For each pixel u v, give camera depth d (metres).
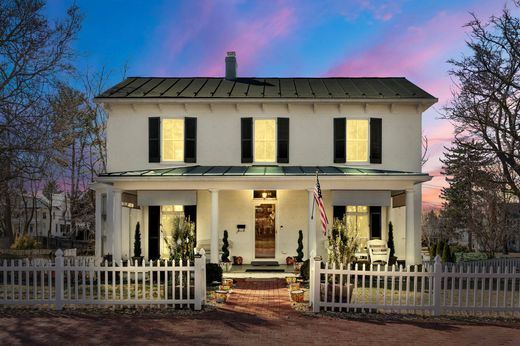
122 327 9.23
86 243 39.44
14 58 17.66
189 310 10.71
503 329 9.27
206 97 19.03
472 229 34.84
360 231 19.20
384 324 9.58
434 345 8.20
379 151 19.23
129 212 19.38
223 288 13.00
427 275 10.31
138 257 17.55
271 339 8.48
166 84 21.61
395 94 19.61
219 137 19.44
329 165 19.33
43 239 41.91
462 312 10.57
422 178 16.14
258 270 17.80
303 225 19.53
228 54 22.92
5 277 10.65
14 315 10.14
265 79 22.84
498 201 29.91
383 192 16.83
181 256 12.84
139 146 19.38
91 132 31.61
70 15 18.78
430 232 48.31
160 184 16.44
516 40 17.19
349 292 10.68
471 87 17.69
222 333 8.85
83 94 29.70
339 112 19.44
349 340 8.45
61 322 9.59
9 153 17.23
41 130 17.64
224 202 19.66
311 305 11.16
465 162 20.72
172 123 19.56
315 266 10.59
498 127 17.06
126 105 19.36
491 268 10.27
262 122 19.61
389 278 15.71
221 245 19.41
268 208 19.70
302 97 19.05
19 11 17.33
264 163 19.44
